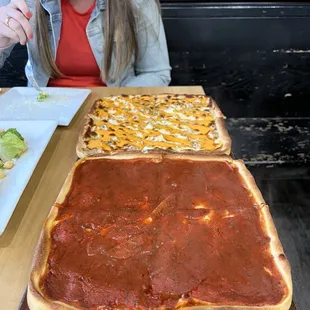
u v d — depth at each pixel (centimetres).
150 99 144
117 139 118
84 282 71
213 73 285
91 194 91
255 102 283
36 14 166
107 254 76
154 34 184
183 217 84
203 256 75
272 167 234
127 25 174
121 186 93
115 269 73
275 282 71
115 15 168
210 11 265
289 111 281
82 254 76
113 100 142
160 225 82
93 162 102
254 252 76
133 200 89
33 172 108
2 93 155
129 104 140
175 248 77
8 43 146
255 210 86
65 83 178
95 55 178
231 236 80
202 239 79
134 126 126
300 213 199
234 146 253
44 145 114
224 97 285
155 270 73
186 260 74
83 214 84
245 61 283
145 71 188
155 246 77
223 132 120
